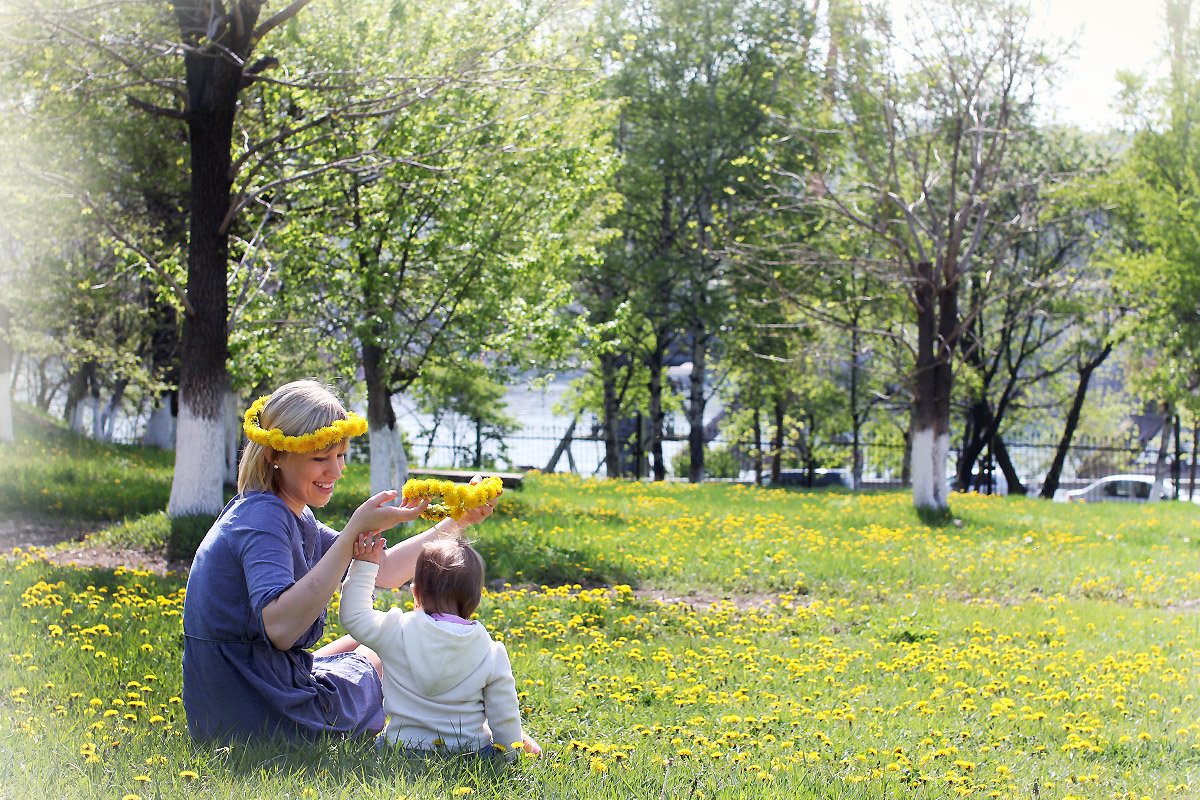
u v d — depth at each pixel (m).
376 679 4.41
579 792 3.89
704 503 20.33
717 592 11.62
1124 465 42.28
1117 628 9.95
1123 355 38.44
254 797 3.35
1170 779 5.39
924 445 19.30
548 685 6.49
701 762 4.77
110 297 19.72
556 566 12.06
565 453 47.66
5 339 19.02
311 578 3.57
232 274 15.38
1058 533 16.83
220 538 3.72
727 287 29.62
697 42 29.91
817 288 27.17
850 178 21.42
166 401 26.72
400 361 16.42
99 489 15.76
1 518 13.76
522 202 16.98
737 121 29.72
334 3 16.11
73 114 14.46
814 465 39.50
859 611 10.45
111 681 5.46
